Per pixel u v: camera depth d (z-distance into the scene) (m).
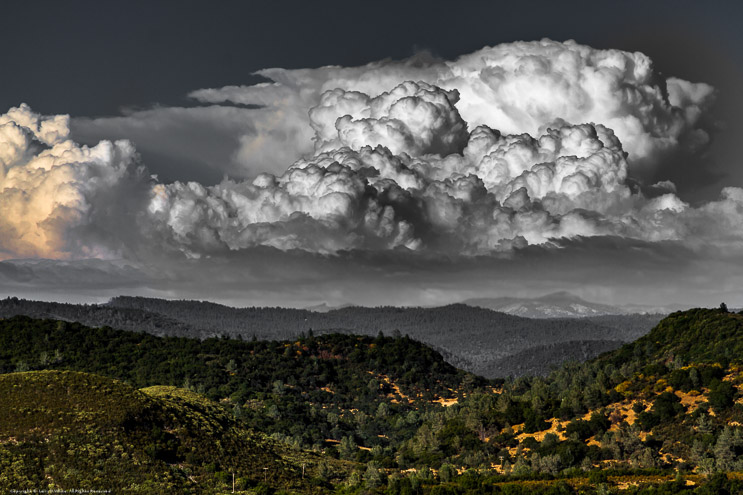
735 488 162.00
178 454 169.88
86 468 151.50
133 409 172.38
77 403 168.00
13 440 153.62
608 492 166.38
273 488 170.12
